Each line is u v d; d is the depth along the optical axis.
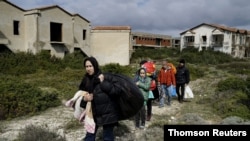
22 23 30.11
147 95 7.51
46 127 7.15
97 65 4.62
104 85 4.43
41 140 5.98
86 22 38.19
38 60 25.23
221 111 10.02
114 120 4.51
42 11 30.31
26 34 30.34
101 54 42.75
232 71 29.55
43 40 30.56
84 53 38.03
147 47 75.06
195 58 44.94
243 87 14.03
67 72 19.61
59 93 12.48
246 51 73.06
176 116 9.54
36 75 19.98
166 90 11.31
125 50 41.84
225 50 64.94
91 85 4.54
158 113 9.93
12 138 6.70
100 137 6.18
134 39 71.62
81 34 37.47
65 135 6.95
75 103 4.67
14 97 9.34
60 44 32.72
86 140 4.58
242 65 37.12
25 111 9.25
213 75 24.52
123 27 42.00
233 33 67.25
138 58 49.09
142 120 7.43
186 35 69.75
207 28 67.25
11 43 29.00
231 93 13.05
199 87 17.52
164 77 11.12
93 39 42.97
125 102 4.55
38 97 10.02
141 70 7.60
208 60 44.09
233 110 9.73
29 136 6.07
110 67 21.02
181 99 12.18
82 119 4.64
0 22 27.92
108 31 42.34
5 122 8.32
